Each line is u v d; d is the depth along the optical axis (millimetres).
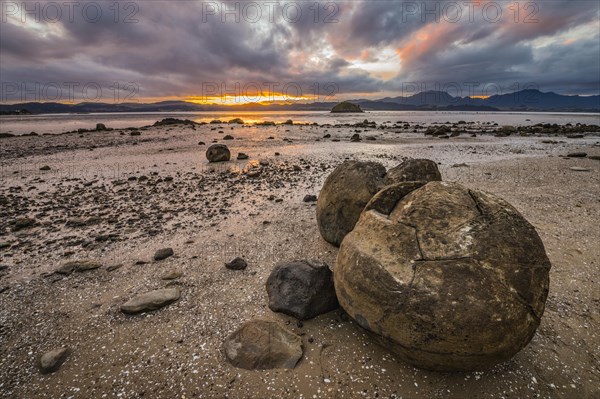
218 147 7504
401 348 1457
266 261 2662
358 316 1584
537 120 29453
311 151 9102
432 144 10672
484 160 7406
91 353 1689
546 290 1449
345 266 1711
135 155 8445
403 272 1477
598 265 2504
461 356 1360
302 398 1437
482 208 1585
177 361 1630
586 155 7551
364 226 1802
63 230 3369
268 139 12164
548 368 1587
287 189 4949
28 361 1646
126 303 2016
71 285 2318
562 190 4617
